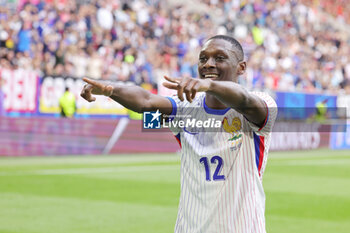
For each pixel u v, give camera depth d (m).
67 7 45.72
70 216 18.22
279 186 26.42
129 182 26.17
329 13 73.38
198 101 7.05
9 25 41.12
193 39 53.94
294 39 63.94
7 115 34.84
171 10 55.62
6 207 19.39
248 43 57.41
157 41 51.25
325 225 17.78
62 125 36.56
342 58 67.69
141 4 52.88
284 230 16.95
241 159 6.84
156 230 16.50
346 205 21.58
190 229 7.01
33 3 44.25
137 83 42.16
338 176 31.00
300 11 67.94
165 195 22.78
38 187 23.86
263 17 62.91
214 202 6.83
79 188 23.94
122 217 18.25
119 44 46.97
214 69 6.74
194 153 6.99
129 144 39.75
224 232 6.79
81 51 43.44
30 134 35.31
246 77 51.00
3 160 33.25
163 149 41.53
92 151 37.94
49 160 34.06
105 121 38.44
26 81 35.50
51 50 41.69
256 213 6.87
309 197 23.33
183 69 50.06
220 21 58.66
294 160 40.00
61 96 36.88
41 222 17.20
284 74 56.75
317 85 61.06
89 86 5.78
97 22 46.91
